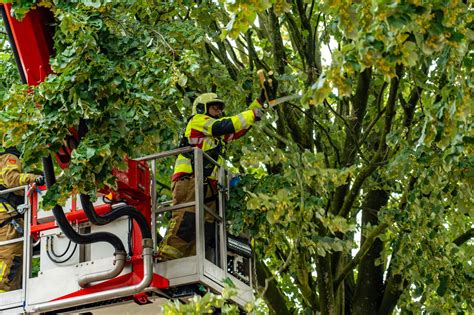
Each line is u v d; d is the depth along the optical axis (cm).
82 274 858
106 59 824
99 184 810
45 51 870
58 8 838
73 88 809
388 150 1114
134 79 861
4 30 1098
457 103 728
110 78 817
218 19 1087
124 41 862
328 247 963
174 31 930
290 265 1066
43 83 807
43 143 806
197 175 877
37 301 861
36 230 882
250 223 938
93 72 815
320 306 1085
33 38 866
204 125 905
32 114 809
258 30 1252
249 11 687
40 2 848
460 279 1036
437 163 933
